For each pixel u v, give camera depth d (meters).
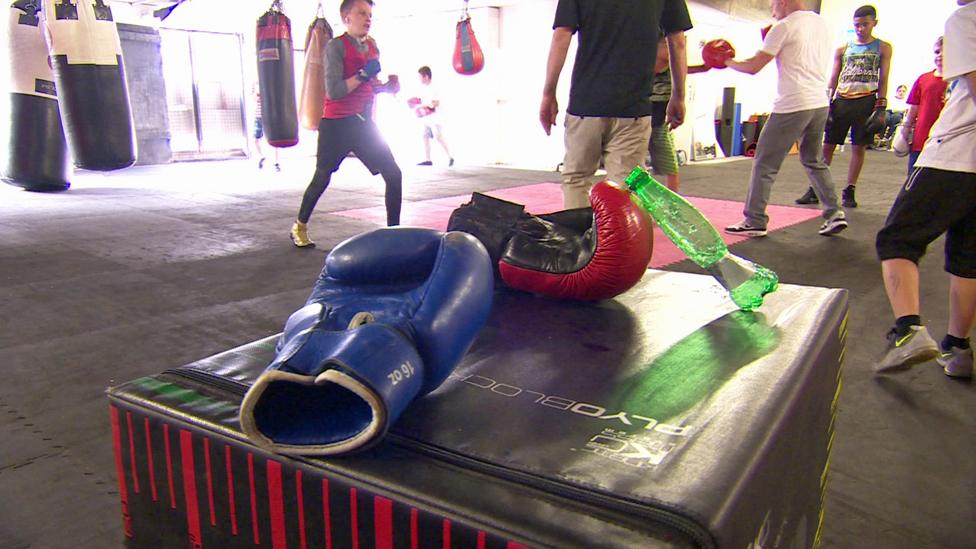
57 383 2.08
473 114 11.01
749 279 1.13
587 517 0.54
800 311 1.11
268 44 4.39
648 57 2.61
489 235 1.28
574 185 2.81
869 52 5.07
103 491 1.50
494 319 1.10
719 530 0.52
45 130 6.45
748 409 0.72
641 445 0.65
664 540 0.51
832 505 1.45
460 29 7.28
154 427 0.77
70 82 3.91
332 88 3.65
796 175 8.20
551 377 0.84
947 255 2.10
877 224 4.70
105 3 3.99
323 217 5.32
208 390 0.80
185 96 10.75
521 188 7.30
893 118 12.50
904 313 2.01
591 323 1.07
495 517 0.55
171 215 5.40
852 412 1.88
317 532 0.66
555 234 1.29
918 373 2.13
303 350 0.67
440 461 0.64
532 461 0.62
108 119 4.02
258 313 2.79
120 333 2.54
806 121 3.96
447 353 0.73
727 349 0.92
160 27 10.20
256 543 0.71
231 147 11.46
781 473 0.71
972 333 2.52
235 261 3.77
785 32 3.82
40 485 1.52
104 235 4.52
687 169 9.47
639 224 1.13
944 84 3.90
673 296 1.24
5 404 1.93
